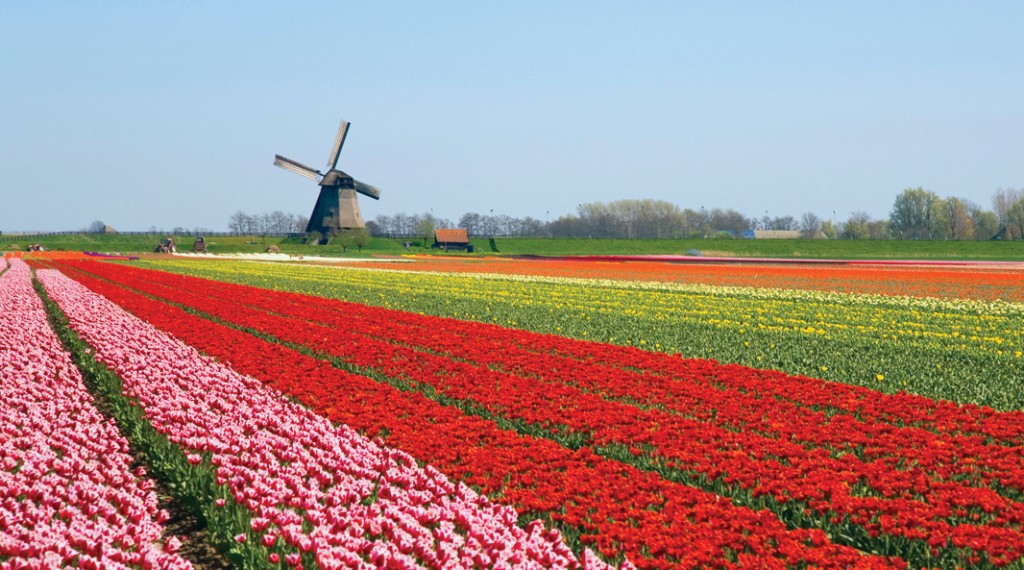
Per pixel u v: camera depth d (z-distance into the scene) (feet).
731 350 83.56
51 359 72.64
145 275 205.98
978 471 40.16
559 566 28.17
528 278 214.90
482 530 30.66
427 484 36.88
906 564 29.58
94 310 111.04
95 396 62.08
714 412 54.29
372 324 103.24
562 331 99.50
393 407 53.11
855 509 33.71
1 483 34.60
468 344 83.05
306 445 44.16
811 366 74.18
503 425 51.72
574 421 48.62
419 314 116.57
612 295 158.20
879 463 39.63
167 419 47.50
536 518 34.71
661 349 85.35
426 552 28.48
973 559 30.37
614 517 32.78
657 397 56.90
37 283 176.45
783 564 28.48
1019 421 51.26
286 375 63.98
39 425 46.73
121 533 29.84
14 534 28.60
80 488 34.42
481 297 151.12
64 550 27.37
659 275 237.25
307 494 34.35
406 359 73.20
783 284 200.95
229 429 46.14
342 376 63.57
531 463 39.96
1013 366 75.20
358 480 37.93
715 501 35.09
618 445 45.34
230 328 96.32
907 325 110.63
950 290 183.93
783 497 35.55
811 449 45.27
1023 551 29.48
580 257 393.50
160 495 41.14
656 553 29.48
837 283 204.44
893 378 67.97
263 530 31.07
